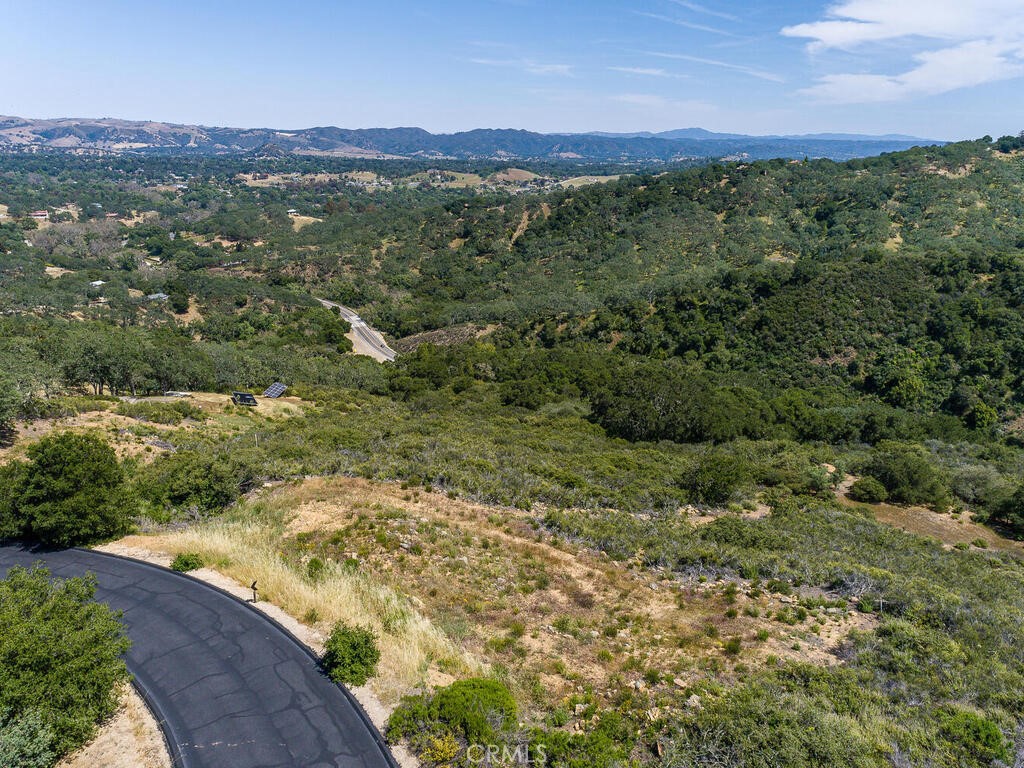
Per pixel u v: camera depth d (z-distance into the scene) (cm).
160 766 1025
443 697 1151
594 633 1498
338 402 5069
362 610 1505
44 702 1023
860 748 1006
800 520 2633
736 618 1568
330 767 1045
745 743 1023
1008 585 2052
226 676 1253
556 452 3562
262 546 1836
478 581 1719
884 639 1420
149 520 2017
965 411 5769
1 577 1597
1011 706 1198
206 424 3516
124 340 4709
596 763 1018
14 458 2297
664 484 3011
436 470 2552
